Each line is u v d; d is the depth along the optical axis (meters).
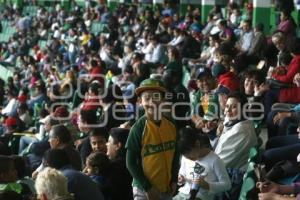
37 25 52.69
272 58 20.59
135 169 9.52
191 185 10.18
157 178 9.56
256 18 32.09
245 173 10.66
